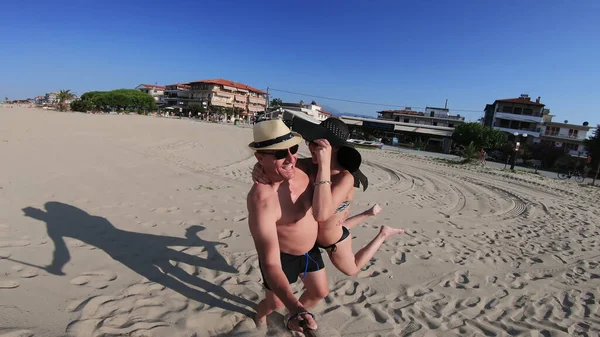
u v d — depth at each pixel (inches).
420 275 182.4
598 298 177.9
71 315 110.2
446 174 709.3
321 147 87.7
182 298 129.3
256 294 137.6
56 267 140.9
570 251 259.4
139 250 168.2
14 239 162.6
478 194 504.4
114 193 269.3
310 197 96.0
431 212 350.0
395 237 244.1
